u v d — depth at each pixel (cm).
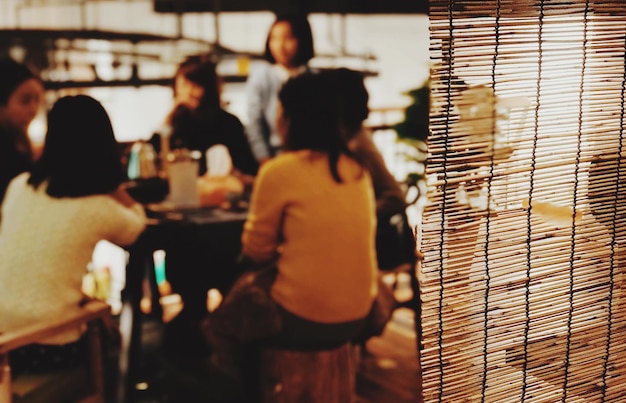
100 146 228
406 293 425
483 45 120
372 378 336
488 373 136
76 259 227
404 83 802
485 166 125
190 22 860
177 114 384
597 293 147
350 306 232
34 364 222
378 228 321
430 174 121
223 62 754
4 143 301
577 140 135
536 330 140
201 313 343
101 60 708
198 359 341
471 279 129
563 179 135
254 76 423
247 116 429
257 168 400
